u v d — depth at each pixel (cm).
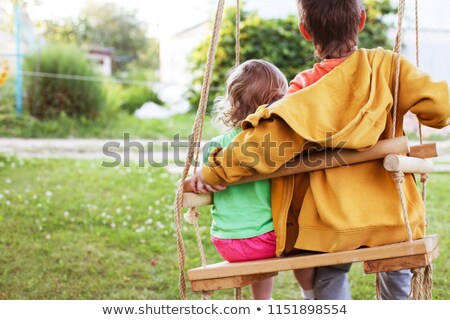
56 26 1492
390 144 215
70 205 546
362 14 238
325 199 222
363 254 214
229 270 221
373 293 365
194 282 224
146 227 496
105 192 603
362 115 215
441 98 214
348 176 222
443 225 493
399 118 229
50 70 1022
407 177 235
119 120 1096
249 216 238
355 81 224
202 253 233
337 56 236
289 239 240
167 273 400
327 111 219
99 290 371
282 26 981
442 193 596
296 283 392
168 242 460
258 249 238
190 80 1150
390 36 995
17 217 503
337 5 231
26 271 396
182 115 1136
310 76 237
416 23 282
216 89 987
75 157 793
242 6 1023
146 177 671
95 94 1034
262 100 248
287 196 234
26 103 1014
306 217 226
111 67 1677
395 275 271
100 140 953
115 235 471
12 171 682
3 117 977
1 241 446
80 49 1098
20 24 1066
